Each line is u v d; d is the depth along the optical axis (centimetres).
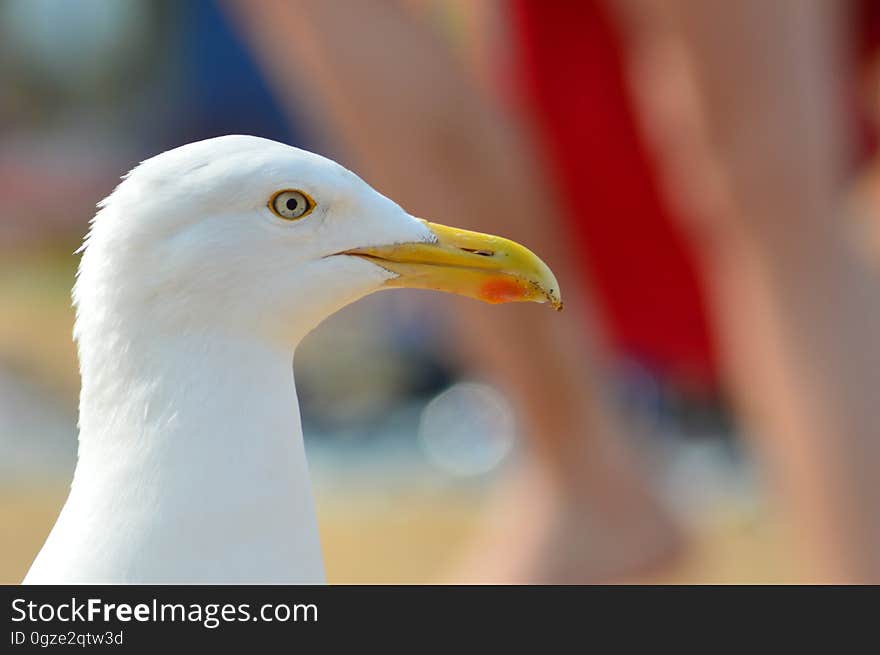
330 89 802
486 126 816
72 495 487
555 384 863
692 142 738
